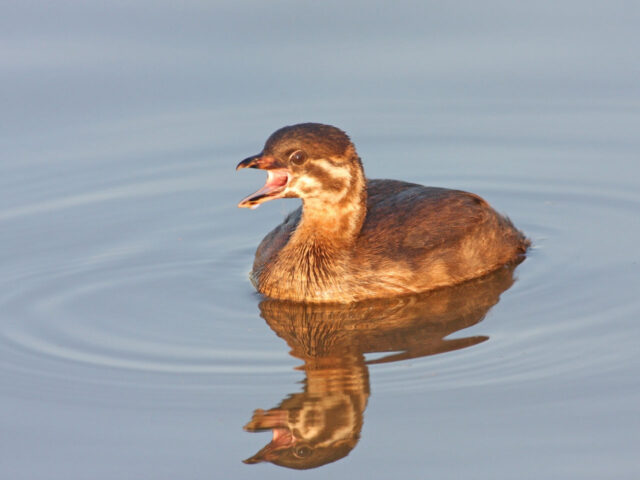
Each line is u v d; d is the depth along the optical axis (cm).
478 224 1755
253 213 2067
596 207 2036
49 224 2012
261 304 1702
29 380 1457
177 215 2053
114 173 2186
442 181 2173
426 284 1702
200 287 1773
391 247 1703
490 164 2219
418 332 1572
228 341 1566
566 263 1802
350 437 1305
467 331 1566
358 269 1688
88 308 1691
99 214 2052
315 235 1703
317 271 1695
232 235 1986
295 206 2089
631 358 1455
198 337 1582
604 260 1802
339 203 1689
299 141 1673
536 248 1878
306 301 1702
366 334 1576
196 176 2181
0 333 1603
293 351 1527
